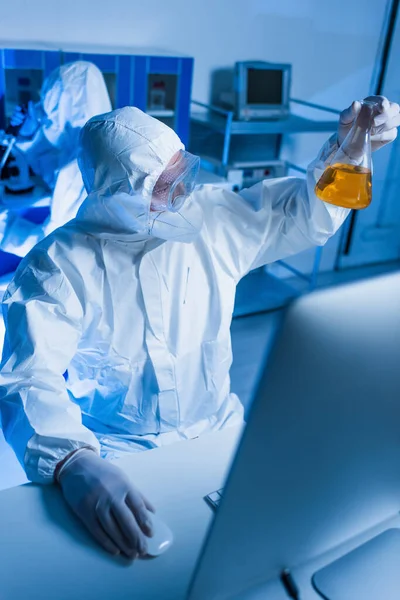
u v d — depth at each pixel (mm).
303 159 3623
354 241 4047
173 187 1192
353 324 493
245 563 618
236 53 3207
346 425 549
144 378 1284
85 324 1241
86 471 894
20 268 1207
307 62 3445
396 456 626
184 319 1312
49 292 1144
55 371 1079
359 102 1091
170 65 2781
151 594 741
